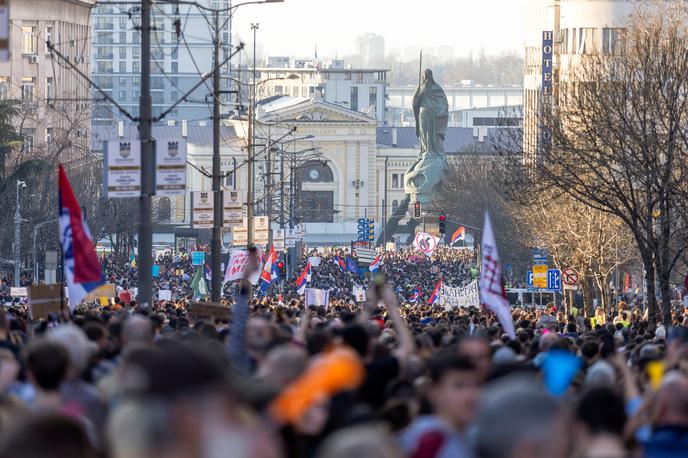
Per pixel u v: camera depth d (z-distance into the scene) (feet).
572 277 439.22
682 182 327.88
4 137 590.14
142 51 219.20
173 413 39.22
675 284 476.13
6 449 39.01
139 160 216.13
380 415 72.59
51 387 69.67
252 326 89.76
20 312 220.23
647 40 348.79
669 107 323.16
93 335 106.73
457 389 59.88
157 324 138.72
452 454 57.93
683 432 63.46
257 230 448.65
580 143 362.53
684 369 86.69
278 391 61.46
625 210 363.15
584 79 396.16
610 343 124.77
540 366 107.34
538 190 343.05
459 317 254.68
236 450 39.27
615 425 54.13
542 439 41.63
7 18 131.03
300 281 482.69
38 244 621.31
